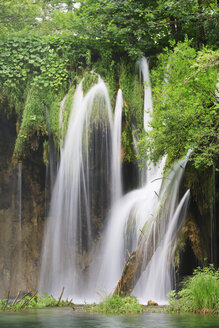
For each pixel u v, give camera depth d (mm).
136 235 15453
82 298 16141
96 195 16672
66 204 17219
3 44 17828
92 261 17031
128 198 16203
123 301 10781
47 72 17484
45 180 18234
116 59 17844
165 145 12234
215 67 12031
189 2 16312
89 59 17688
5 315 9328
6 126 18203
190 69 12281
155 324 7562
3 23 20734
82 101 17000
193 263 13633
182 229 13648
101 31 17547
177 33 17953
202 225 13961
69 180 16922
